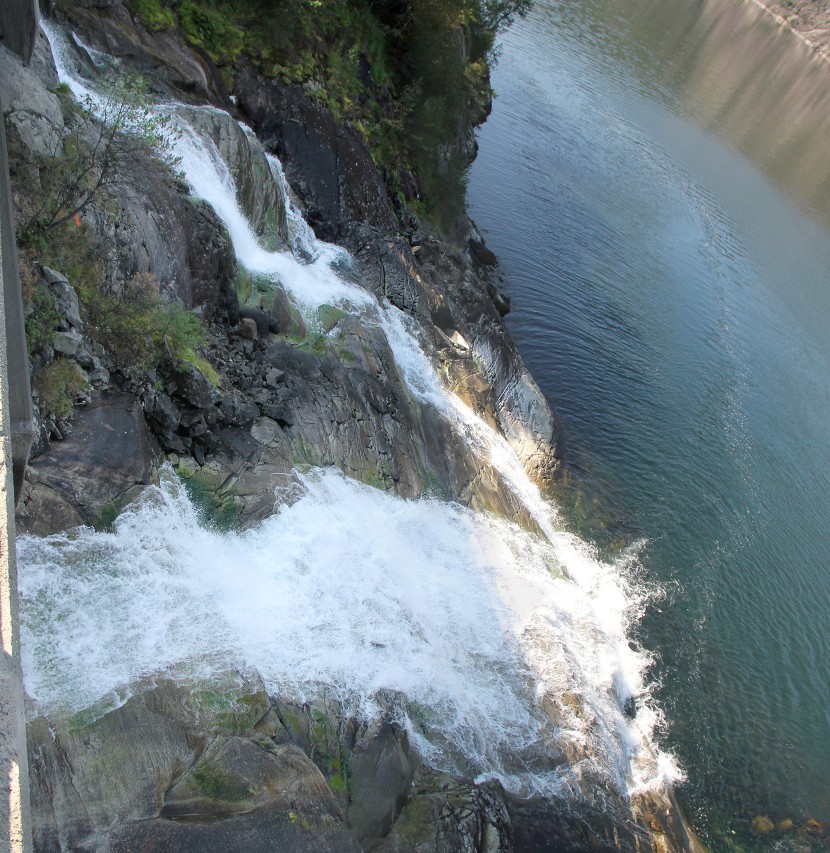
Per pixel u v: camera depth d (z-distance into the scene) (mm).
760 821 18062
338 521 16047
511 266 34594
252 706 11859
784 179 59719
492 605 18109
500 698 15953
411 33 31797
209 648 12281
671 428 29328
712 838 17516
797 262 48156
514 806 13844
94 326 13172
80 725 10234
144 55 19094
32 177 13023
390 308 23359
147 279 14273
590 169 46469
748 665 21688
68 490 11852
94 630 11352
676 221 45812
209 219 16938
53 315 12367
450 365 24406
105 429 12602
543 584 20172
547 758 15203
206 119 19125
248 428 15664
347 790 11984
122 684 10969
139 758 10219
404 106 30406
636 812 15898
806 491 29547
